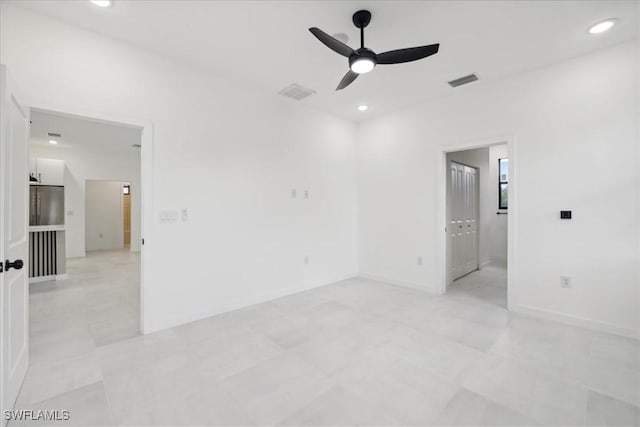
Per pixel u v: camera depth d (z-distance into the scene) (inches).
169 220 115.3
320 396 73.3
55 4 85.0
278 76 130.9
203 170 124.9
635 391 74.3
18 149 76.7
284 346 99.3
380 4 84.3
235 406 69.7
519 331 110.4
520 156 128.0
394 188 177.6
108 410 68.4
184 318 119.3
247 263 140.2
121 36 101.4
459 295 155.6
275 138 151.6
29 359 90.4
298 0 82.7
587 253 113.1
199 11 88.1
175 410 68.4
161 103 113.3
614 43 104.7
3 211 62.8
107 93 101.2
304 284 166.1
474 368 85.5
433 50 82.0
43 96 89.4
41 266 189.2
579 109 113.8
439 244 157.6
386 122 181.3
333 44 81.5
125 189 379.6
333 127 182.5
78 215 284.0
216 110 128.8
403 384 78.0
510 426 62.8
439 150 156.0
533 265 125.4
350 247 194.2
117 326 116.5
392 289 167.6
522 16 89.4
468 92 144.1
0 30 83.6
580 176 114.0
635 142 103.4
